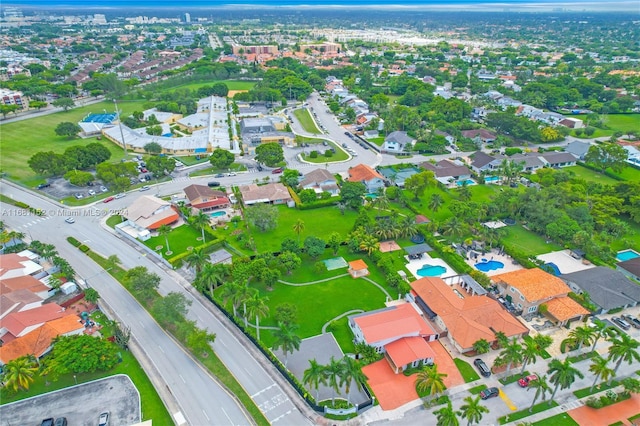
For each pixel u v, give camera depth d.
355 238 144.62
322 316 117.25
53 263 136.75
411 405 91.50
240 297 108.62
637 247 150.25
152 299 123.00
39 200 180.25
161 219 159.12
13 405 90.56
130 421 87.56
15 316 108.50
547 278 123.44
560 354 105.25
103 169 188.50
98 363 96.75
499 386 96.25
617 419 89.31
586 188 184.88
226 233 157.38
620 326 113.81
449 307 113.38
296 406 91.12
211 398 93.25
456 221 150.00
